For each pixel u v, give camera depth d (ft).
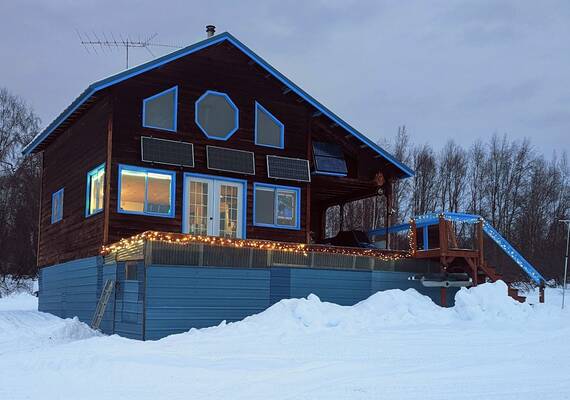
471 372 28.35
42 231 73.51
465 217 58.29
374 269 55.01
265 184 58.65
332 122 64.54
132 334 44.01
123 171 52.01
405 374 27.86
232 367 29.48
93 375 27.76
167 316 43.09
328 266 52.06
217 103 57.16
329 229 145.28
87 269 55.26
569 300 84.48
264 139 59.31
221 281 45.75
